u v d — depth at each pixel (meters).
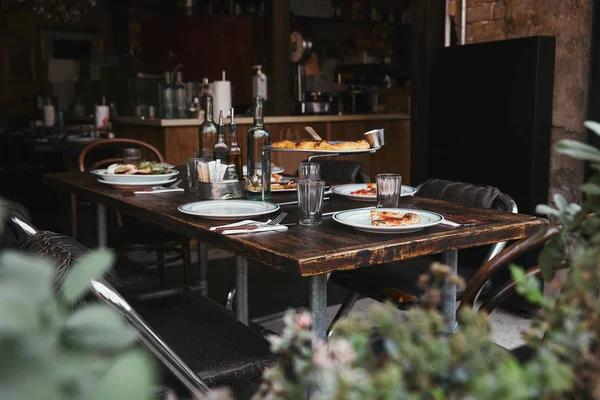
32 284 0.31
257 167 2.01
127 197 2.12
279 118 4.84
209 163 2.02
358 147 1.85
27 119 8.27
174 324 1.65
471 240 1.55
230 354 1.46
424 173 3.80
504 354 0.44
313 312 1.40
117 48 8.61
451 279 0.54
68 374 0.29
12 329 0.28
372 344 1.14
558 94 3.24
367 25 8.57
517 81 3.13
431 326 0.48
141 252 4.36
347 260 1.33
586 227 0.63
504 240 1.63
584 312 0.52
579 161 3.18
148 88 5.23
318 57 8.30
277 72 6.19
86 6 8.41
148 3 8.62
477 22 3.58
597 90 3.07
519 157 3.15
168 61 7.07
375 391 0.40
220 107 4.59
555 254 0.65
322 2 7.88
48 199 6.14
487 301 1.24
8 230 1.55
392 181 1.79
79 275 0.34
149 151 4.67
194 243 4.54
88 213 5.10
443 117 3.60
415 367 0.43
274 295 3.35
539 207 0.66
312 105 5.57
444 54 3.55
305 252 1.33
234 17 6.81
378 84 7.78
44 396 0.28
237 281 2.47
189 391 1.19
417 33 3.76
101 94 8.18
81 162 3.30
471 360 0.43
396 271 2.17
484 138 3.34
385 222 1.52
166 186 2.43
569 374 0.41
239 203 1.84
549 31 3.24
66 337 0.32
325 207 1.92
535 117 3.05
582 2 3.08
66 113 7.86
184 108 4.73
